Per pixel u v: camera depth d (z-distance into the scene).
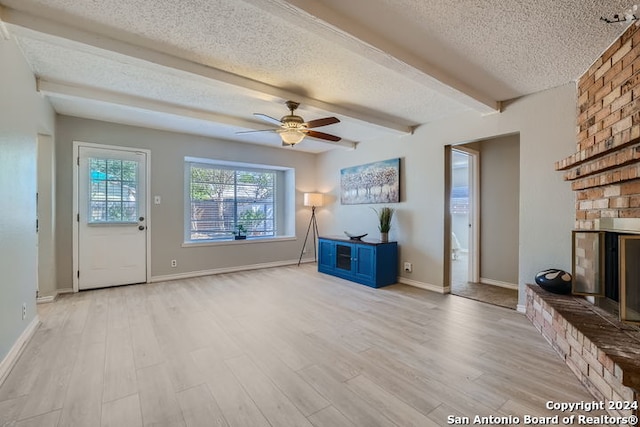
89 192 4.05
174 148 4.71
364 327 2.80
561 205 2.88
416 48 2.24
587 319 2.09
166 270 4.66
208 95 3.21
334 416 1.61
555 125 2.92
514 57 2.38
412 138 4.35
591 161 2.29
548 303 2.44
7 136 2.05
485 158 4.59
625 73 2.04
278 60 2.44
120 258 4.27
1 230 1.97
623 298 1.85
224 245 5.25
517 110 3.19
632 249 1.84
